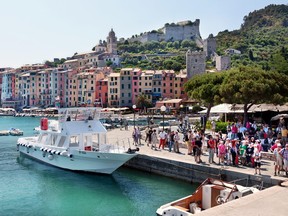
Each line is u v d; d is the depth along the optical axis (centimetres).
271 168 2689
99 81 15938
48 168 3722
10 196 2769
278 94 4544
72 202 2588
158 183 2998
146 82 15225
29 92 18650
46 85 18062
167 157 3231
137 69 15638
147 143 4138
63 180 3222
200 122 5884
